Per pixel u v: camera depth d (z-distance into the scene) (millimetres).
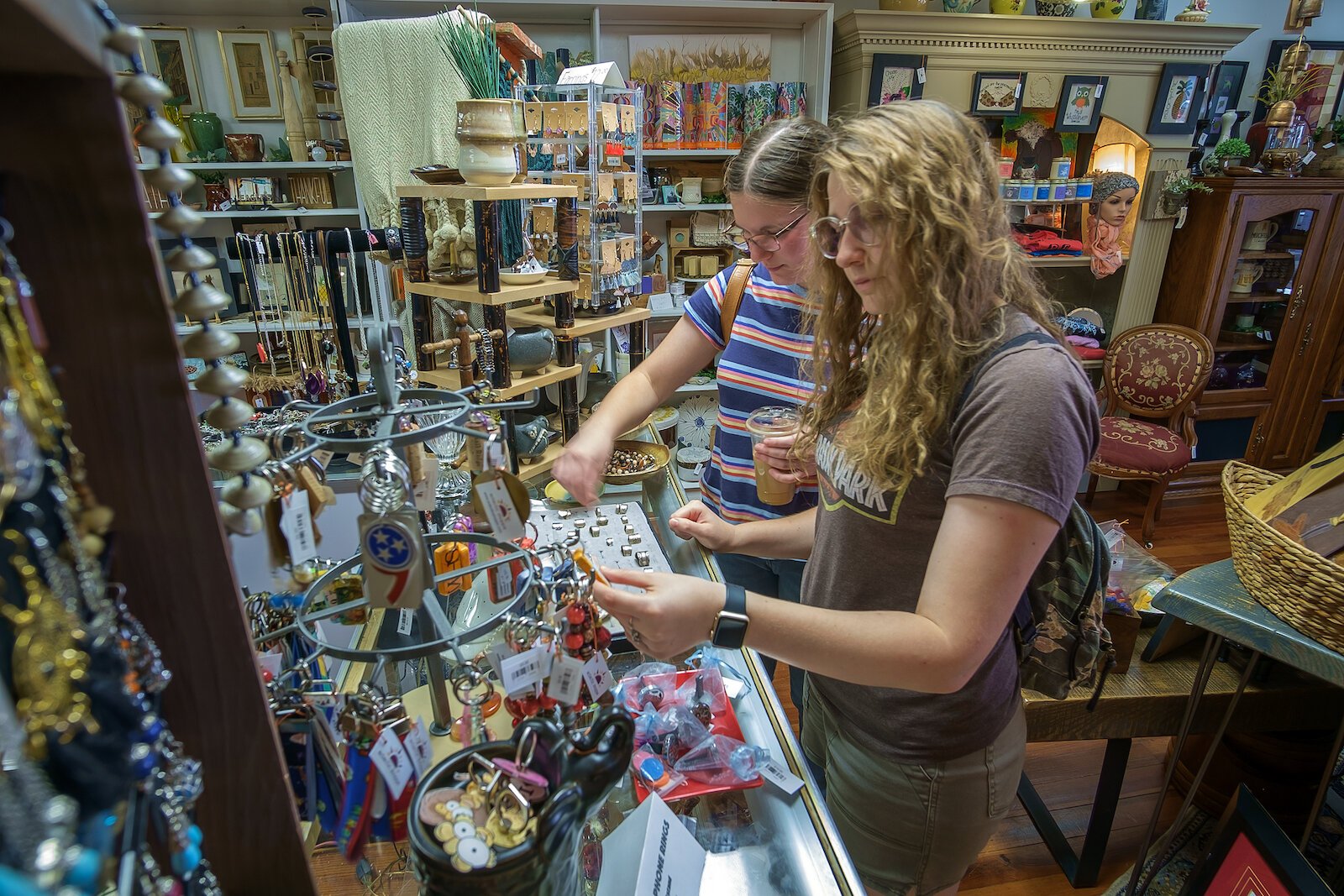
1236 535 1350
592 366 2500
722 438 1527
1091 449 738
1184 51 3174
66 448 399
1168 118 3285
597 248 1756
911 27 2955
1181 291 3545
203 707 491
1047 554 960
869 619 750
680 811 847
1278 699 1640
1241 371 3736
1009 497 683
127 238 378
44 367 372
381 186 2318
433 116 2184
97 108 351
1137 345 3477
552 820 501
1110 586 1672
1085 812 1949
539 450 1567
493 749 594
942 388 774
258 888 553
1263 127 3457
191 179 444
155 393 411
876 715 1023
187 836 446
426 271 1490
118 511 431
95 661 371
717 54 3117
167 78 2785
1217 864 1283
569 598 698
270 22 2805
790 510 1467
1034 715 1573
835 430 1016
